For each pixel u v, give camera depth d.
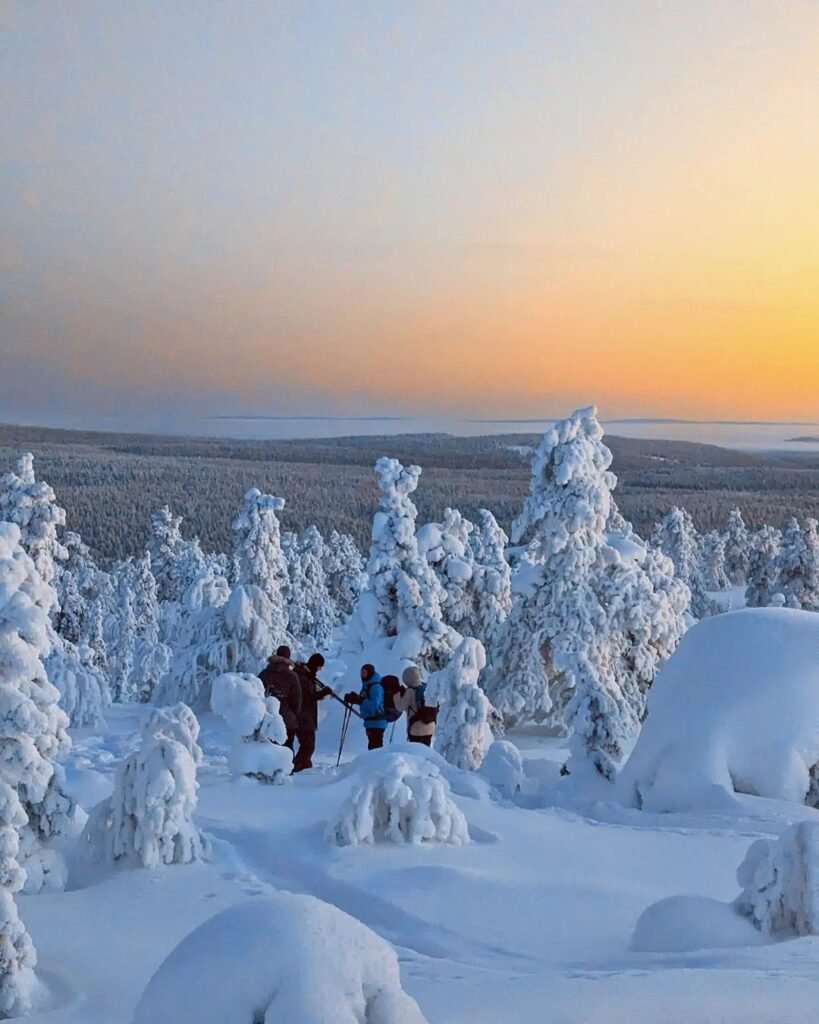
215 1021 3.72
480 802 13.57
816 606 57.31
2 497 30.22
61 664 28.86
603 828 12.54
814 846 7.67
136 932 7.83
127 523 112.25
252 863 10.23
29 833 9.06
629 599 29.84
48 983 6.66
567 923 8.55
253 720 14.09
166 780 9.73
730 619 15.92
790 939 7.55
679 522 86.62
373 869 9.82
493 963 7.43
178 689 30.42
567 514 29.64
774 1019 5.32
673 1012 5.42
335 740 25.17
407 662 27.23
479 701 19.39
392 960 3.98
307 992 3.70
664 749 15.16
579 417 30.20
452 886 9.29
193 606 34.31
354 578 88.31
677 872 10.53
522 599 30.47
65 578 51.50
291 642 37.34
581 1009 5.49
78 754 17.42
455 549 32.38
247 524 36.94
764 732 14.55
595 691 17.23
